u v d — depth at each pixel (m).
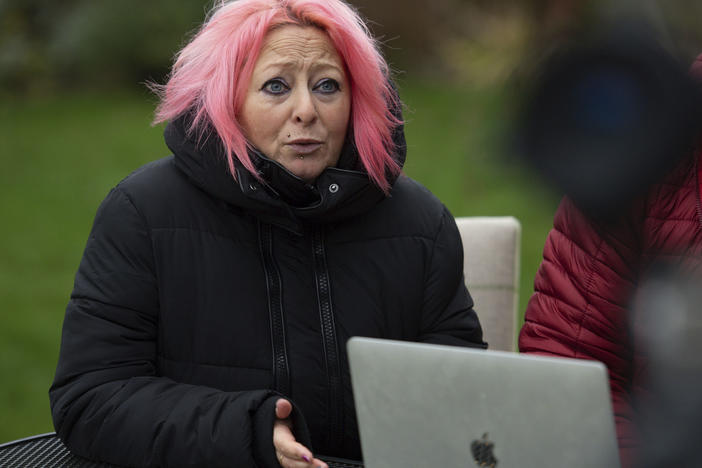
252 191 3.39
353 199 3.55
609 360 3.13
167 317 3.47
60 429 3.36
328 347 3.52
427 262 3.75
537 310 3.39
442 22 25.33
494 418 2.00
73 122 22.70
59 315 11.00
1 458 3.37
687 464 0.93
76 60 26.16
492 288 4.66
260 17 3.39
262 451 3.04
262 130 3.46
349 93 3.56
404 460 2.21
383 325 3.64
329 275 3.60
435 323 3.78
